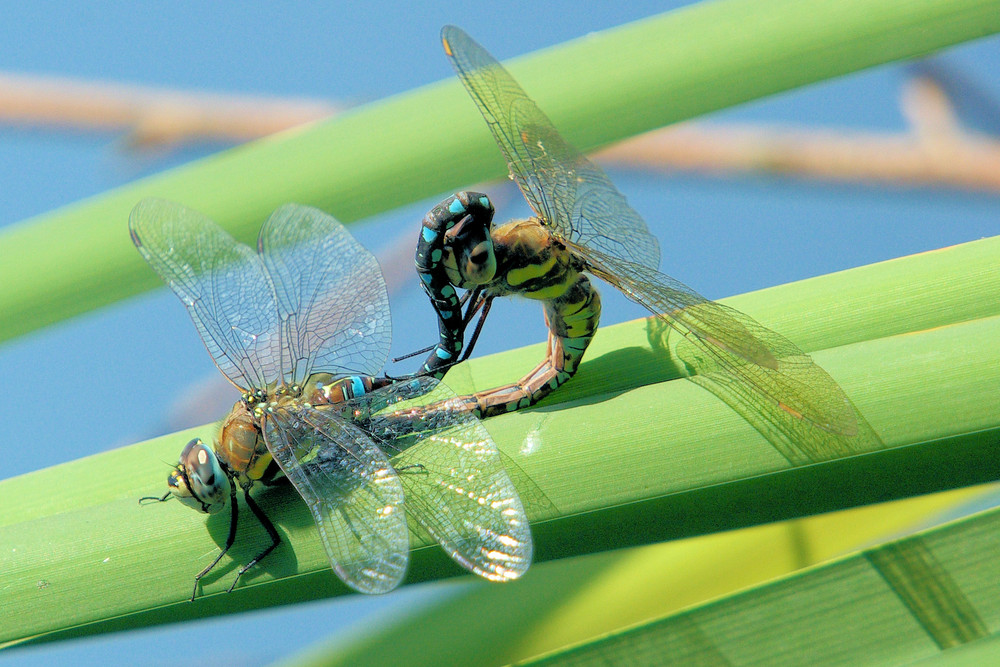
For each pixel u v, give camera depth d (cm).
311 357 156
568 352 155
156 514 153
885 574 153
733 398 153
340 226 156
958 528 153
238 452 154
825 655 153
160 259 155
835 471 153
